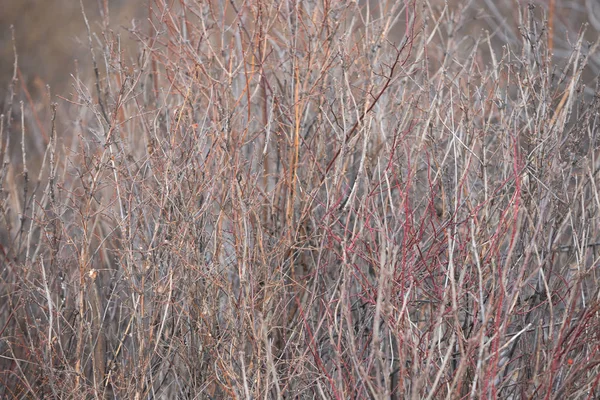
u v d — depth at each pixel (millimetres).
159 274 4559
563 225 4406
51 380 4453
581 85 5078
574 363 4160
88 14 16172
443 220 4484
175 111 4785
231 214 4719
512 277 4309
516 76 4875
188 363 4527
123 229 4488
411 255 4422
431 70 6316
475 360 4195
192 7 5832
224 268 4535
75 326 4746
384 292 4160
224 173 4695
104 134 4797
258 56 5566
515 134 4609
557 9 10531
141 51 5590
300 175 5215
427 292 4430
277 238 4859
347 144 4777
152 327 4445
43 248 5816
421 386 3873
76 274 4918
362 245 4801
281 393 4266
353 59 5199
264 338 4031
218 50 5516
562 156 4848
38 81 7891
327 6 5004
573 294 4000
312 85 5062
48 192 5039
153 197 4445
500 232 4367
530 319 4555
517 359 4637
